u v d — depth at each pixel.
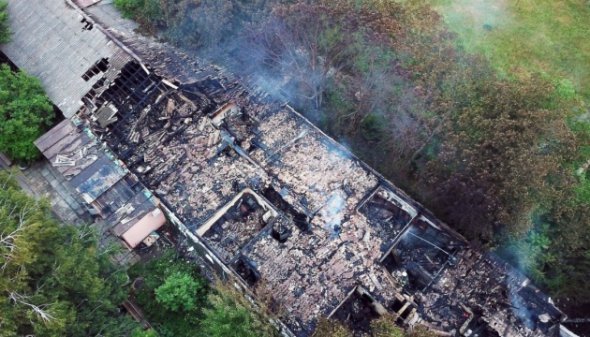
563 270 25.66
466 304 24.33
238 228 27.62
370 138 31.19
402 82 28.05
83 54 31.33
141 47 31.58
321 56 30.52
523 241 25.19
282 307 23.78
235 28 31.72
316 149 28.69
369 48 28.42
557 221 24.30
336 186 27.44
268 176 27.70
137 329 23.75
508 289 24.44
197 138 29.08
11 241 19.91
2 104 29.95
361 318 25.14
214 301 23.02
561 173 23.97
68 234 23.70
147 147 28.91
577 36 37.75
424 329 21.39
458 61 28.31
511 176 22.44
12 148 30.41
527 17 38.81
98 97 30.05
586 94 34.69
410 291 25.52
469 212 24.23
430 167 25.41
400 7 30.38
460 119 24.73
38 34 32.78
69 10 32.75
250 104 30.50
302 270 25.05
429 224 26.44
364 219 26.72
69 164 28.22
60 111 31.33
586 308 26.84
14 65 33.66
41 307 20.11
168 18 31.92
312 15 28.20
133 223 26.59
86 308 22.92
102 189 27.33
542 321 23.58
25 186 31.34
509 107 24.08
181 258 28.33
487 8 39.31
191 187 27.59
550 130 23.59
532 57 36.62
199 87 30.67
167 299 26.08
